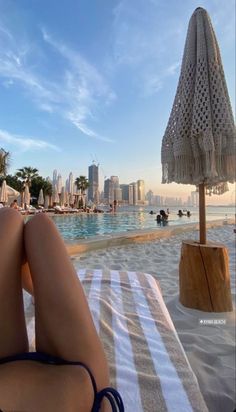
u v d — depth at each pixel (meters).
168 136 2.56
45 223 0.90
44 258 0.83
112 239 6.23
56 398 0.67
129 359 1.16
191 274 2.51
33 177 33.62
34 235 0.87
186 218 22.97
